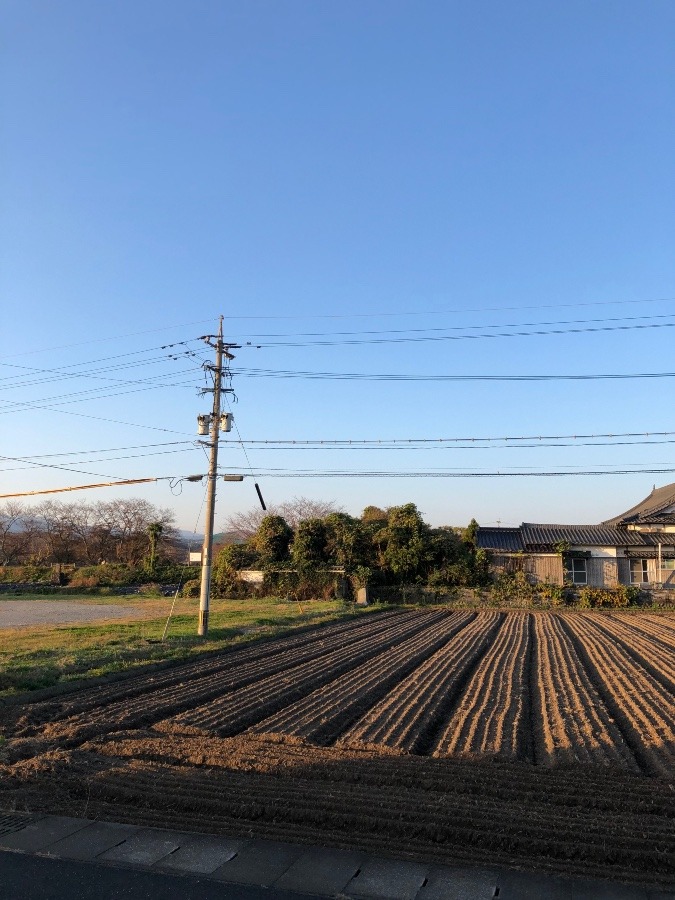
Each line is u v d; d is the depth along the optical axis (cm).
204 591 2170
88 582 5059
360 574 3984
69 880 533
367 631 2453
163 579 5244
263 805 681
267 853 583
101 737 959
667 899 503
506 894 511
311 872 547
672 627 2603
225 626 2466
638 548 3997
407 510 4172
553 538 4106
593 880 533
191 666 1647
